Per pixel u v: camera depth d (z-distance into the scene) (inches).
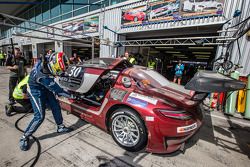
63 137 79.5
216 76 63.5
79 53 691.4
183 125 61.7
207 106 158.2
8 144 70.1
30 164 58.4
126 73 81.7
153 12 230.5
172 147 63.9
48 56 68.4
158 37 278.7
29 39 542.6
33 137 77.2
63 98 109.2
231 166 66.1
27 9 534.9
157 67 450.0
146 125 62.4
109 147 73.2
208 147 80.3
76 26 357.4
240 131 102.8
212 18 180.9
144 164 63.2
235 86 55.0
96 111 83.7
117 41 276.1
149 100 65.7
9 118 98.4
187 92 86.3
